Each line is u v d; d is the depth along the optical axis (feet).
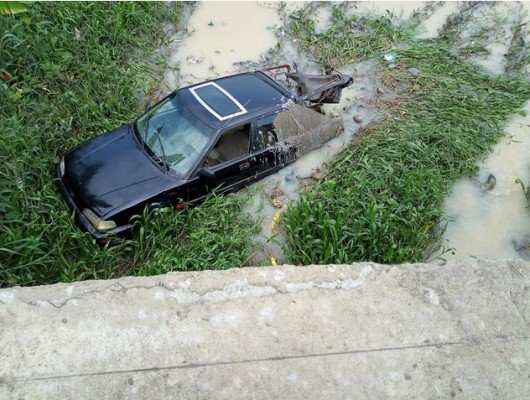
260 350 13.35
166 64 27.71
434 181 21.72
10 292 13.89
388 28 30.71
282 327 13.80
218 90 21.68
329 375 13.03
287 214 19.95
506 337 14.08
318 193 21.01
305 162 23.73
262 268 14.90
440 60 28.81
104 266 17.90
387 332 13.91
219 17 31.30
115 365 12.89
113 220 18.34
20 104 22.47
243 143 20.85
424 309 14.43
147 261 18.19
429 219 20.77
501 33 31.17
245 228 20.18
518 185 23.45
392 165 22.43
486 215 22.26
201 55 28.81
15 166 19.36
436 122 25.21
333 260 18.67
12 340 13.14
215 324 13.74
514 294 14.97
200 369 12.95
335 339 13.67
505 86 27.30
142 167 19.80
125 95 25.00
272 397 12.59
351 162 22.71
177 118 20.79
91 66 25.22
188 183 19.47
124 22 28.58
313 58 29.14
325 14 32.27
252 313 14.01
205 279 14.51
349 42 29.84
